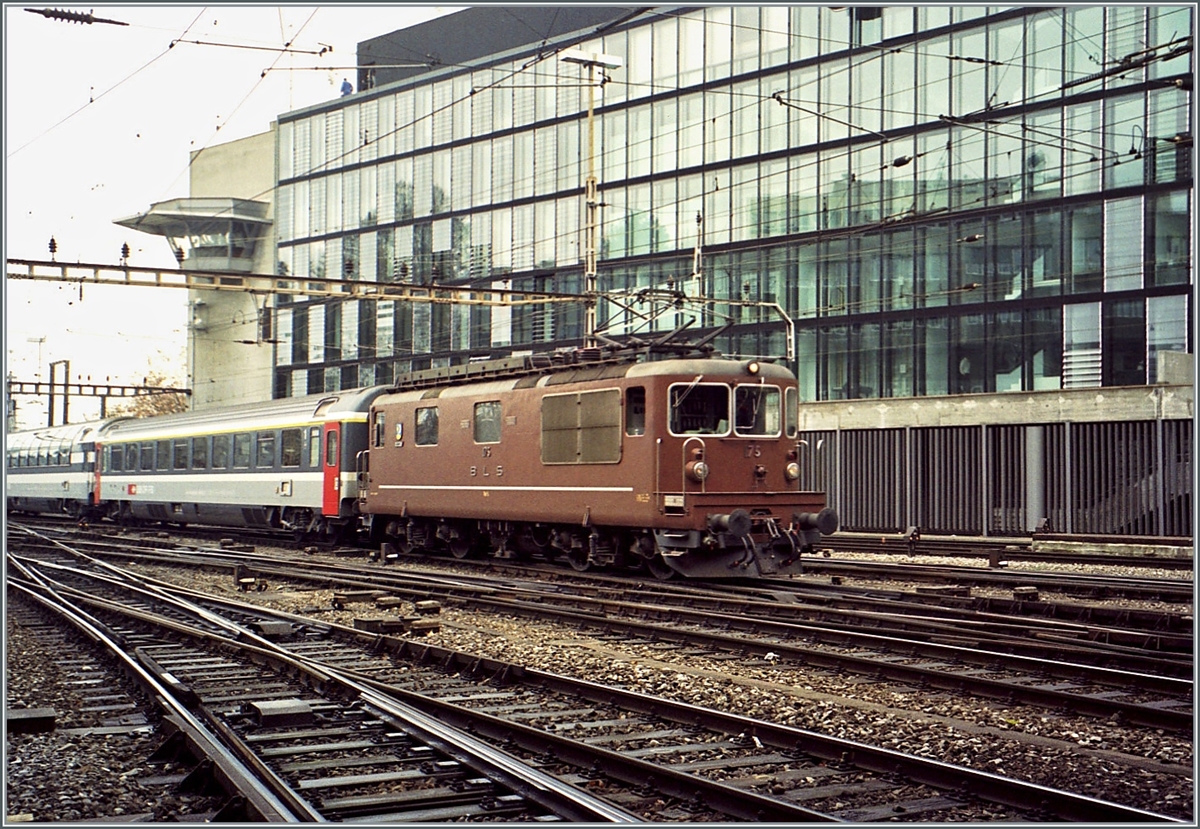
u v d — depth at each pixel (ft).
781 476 65.41
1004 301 112.16
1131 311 104.73
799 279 126.72
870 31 120.78
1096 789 24.97
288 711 30.68
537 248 151.53
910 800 23.94
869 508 108.88
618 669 39.17
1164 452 89.10
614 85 142.20
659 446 62.49
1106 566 76.64
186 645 44.96
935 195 116.37
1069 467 94.38
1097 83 106.11
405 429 84.79
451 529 81.87
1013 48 111.34
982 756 27.68
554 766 26.81
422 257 165.27
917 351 118.01
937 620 47.14
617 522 64.90
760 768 26.45
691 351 67.05
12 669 39.91
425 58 171.63
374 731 29.89
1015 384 111.55
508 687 36.19
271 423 101.60
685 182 135.74
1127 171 104.73
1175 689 34.19
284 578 69.72
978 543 93.25
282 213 185.37
